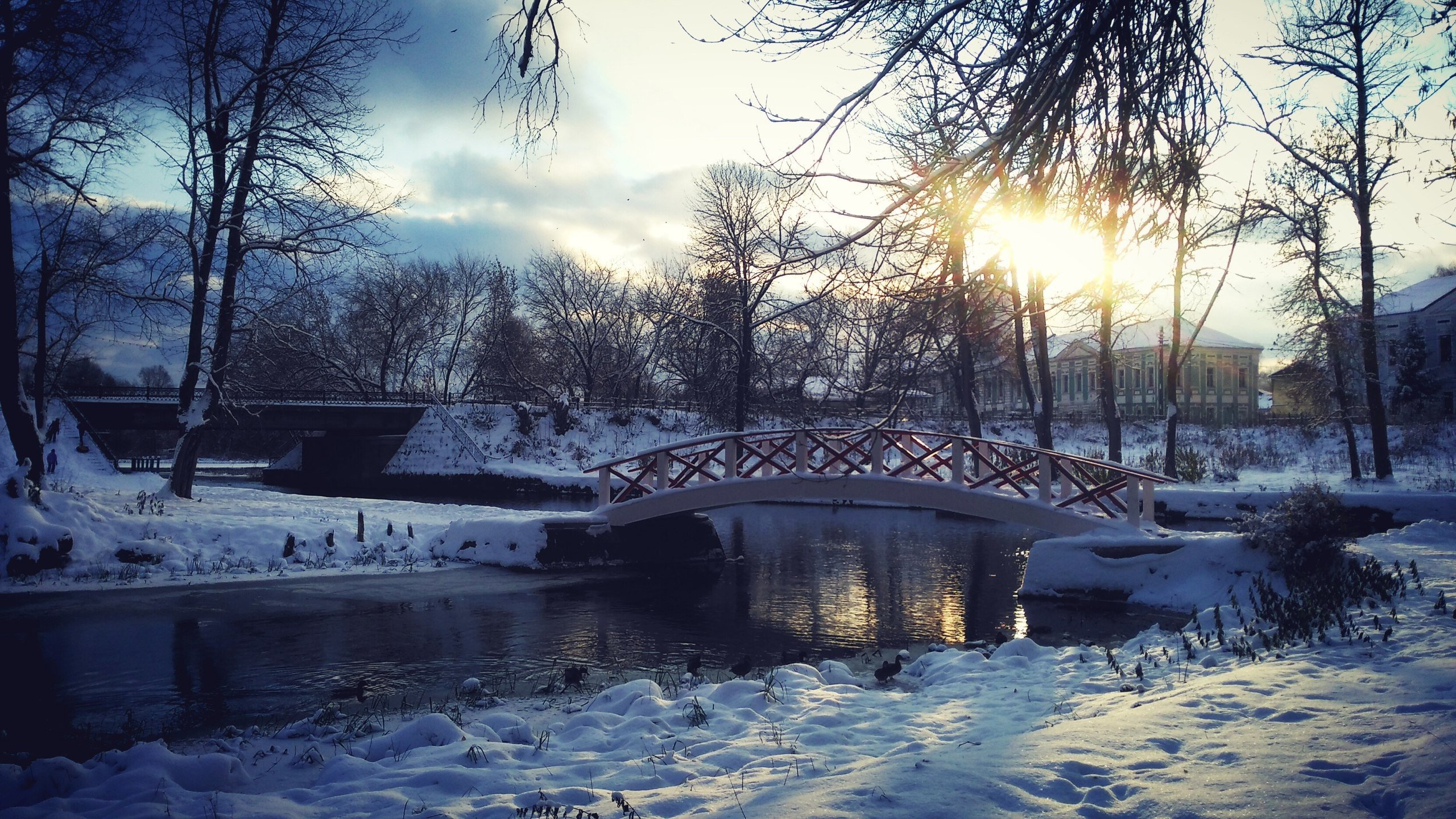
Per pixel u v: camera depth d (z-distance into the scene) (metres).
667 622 13.34
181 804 5.19
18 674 10.17
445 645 11.70
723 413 35.03
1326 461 33.00
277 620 13.29
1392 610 8.64
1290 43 23.11
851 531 27.14
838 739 6.02
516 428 48.75
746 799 4.50
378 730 7.49
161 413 37.72
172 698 9.20
